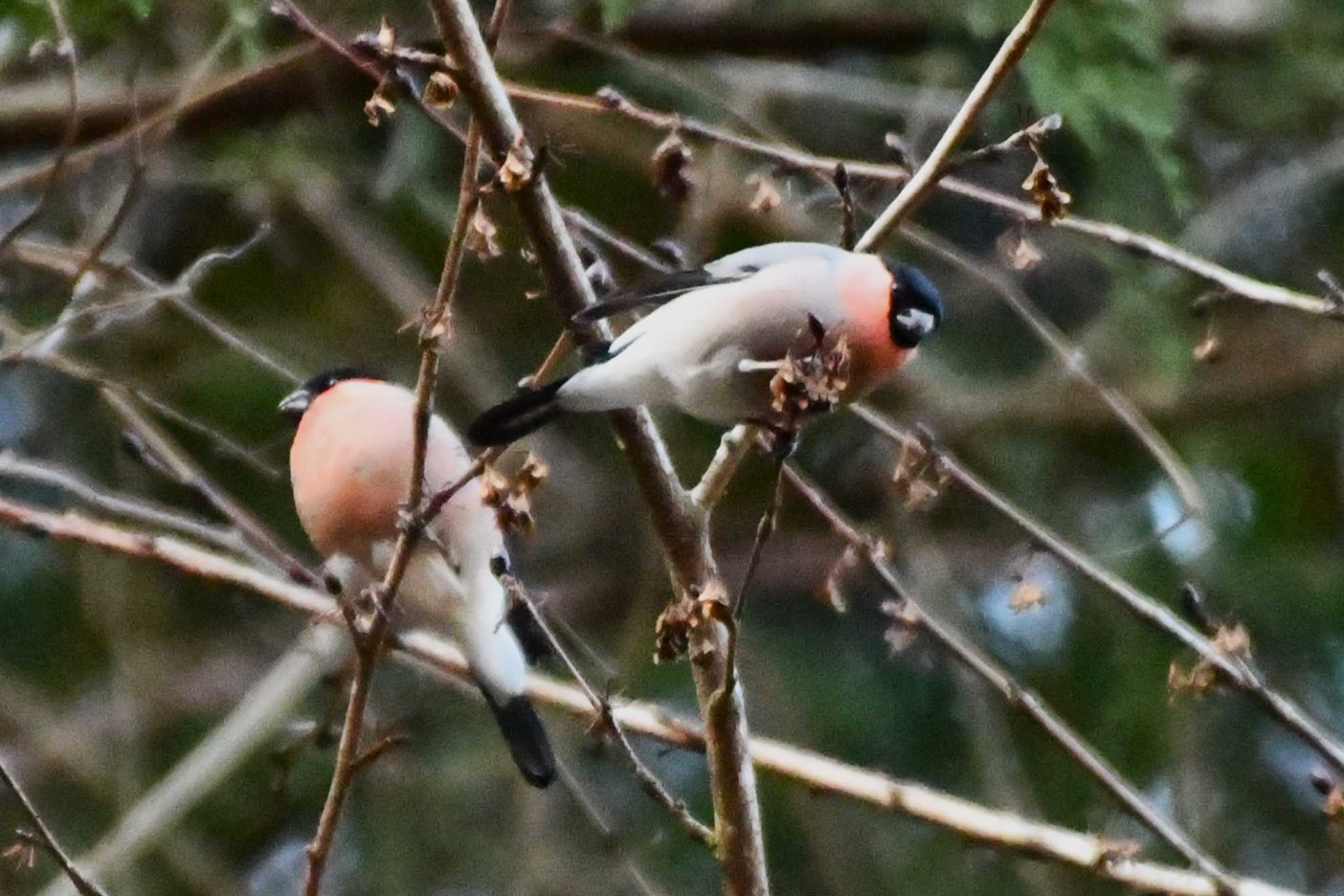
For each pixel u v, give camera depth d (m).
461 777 11.80
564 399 6.70
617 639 12.99
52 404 11.95
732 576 13.16
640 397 6.73
